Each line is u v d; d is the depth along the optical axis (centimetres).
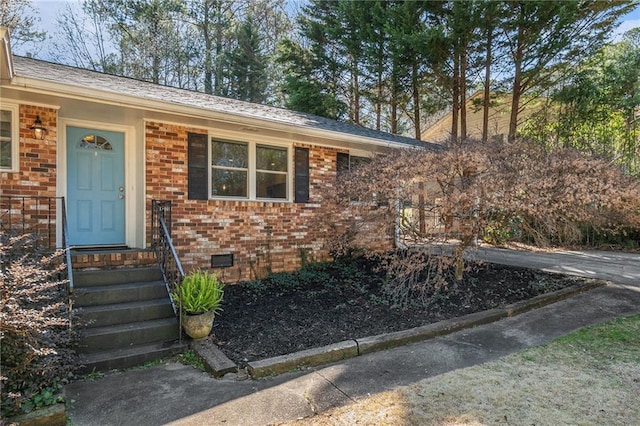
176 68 2064
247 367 356
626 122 1334
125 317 431
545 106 1411
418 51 1247
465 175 558
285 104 1936
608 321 483
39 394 283
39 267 335
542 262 888
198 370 366
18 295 288
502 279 685
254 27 2081
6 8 1538
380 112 1761
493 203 532
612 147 1046
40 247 423
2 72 398
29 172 492
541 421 266
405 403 293
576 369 351
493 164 548
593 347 403
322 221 799
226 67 2095
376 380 336
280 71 2088
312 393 313
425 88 1493
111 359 369
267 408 290
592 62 1298
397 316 504
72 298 370
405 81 1459
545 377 336
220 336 438
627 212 612
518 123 1473
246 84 2083
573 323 482
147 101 516
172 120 593
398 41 1253
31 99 481
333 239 768
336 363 378
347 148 845
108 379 347
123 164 610
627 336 430
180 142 616
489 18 1169
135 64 1967
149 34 1989
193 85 2145
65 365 315
